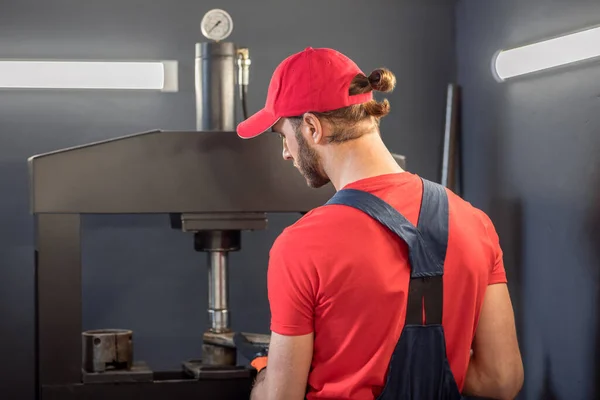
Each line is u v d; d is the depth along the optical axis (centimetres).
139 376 229
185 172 232
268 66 301
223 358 247
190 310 300
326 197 239
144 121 294
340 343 132
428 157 312
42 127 287
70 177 225
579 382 229
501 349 145
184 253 299
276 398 135
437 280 134
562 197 236
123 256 295
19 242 286
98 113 291
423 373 135
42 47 286
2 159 285
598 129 217
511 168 269
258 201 236
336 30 305
